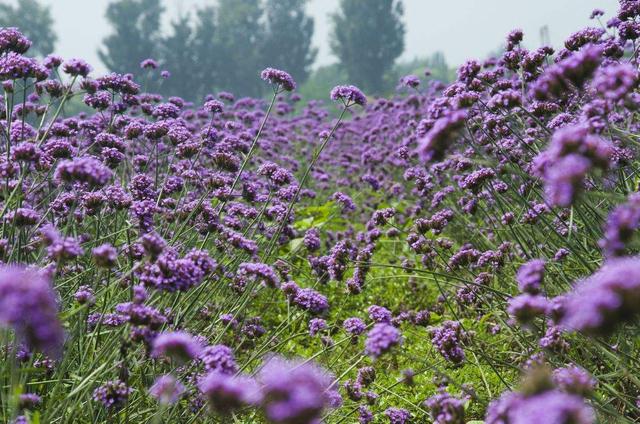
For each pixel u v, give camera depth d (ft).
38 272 10.42
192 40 259.39
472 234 21.67
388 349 9.05
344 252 15.97
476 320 18.63
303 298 12.82
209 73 264.93
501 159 18.79
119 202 14.02
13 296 7.12
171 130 18.30
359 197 35.55
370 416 12.04
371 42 277.23
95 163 11.06
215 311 15.58
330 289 22.85
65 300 13.10
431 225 17.33
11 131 16.97
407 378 11.30
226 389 7.54
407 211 29.94
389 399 14.93
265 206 16.71
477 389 14.61
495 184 17.37
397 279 23.82
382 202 32.58
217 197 15.89
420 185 22.70
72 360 11.81
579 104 15.51
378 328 9.16
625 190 12.92
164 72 29.81
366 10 276.82
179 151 18.19
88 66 15.65
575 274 14.39
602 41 16.69
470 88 16.96
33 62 14.89
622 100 10.33
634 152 14.83
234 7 288.10
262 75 17.33
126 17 256.73
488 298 16.83
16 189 12.33
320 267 16.55
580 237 15.42
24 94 15.05
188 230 15.56
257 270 12.63
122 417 11.14
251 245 14.28
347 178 38.68
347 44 282.36
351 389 12.37
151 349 9.66
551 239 16.01
